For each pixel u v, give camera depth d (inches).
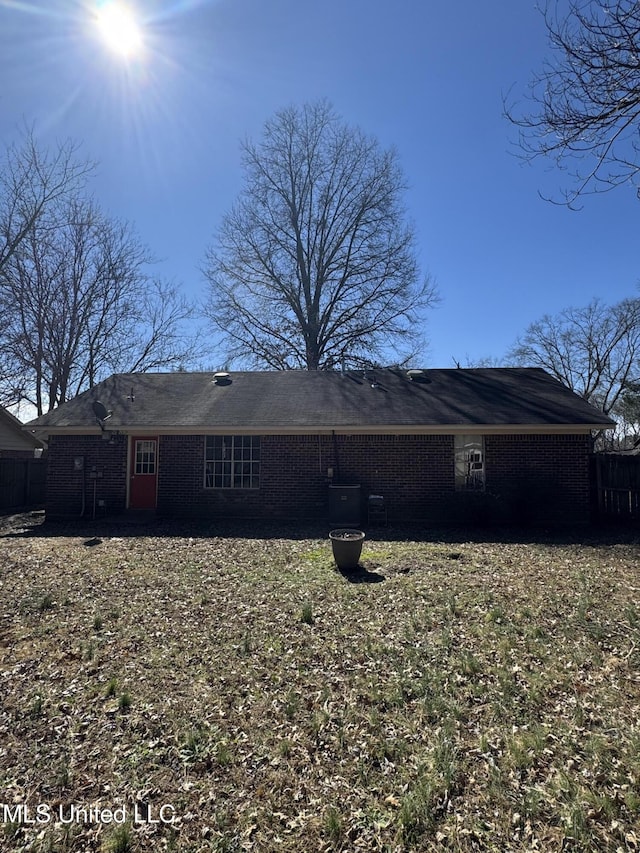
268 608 260.4
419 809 119.7
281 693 176.1
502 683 178.5
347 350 1095.6
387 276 1095.0
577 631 224.1
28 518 631.8
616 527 514.6
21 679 189.0
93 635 229.0
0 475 729.0
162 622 243.4
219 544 430.0
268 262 1123.9
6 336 909.2
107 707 168.9
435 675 184.9
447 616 244.5
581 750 140.9
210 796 128.0
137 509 588.1
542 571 330.3
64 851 111.7
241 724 158.4
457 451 549.3
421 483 546.0
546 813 118.8
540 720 156.6
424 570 334.0
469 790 126.9
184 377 708.7
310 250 1139.9
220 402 611.8
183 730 155.3
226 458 576.1
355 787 129.8
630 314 1369.3
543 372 682.8
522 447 540.4
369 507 532.4
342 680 183.9
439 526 522.3
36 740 151.3
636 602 264.1
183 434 577.3
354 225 1112.8
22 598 283.1
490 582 303.0
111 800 127.0
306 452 562.6
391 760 139.6
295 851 110.7
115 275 1041.5
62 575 331.9
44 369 986.7
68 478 594.6
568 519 529.0
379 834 114.6
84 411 612.1
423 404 577.6
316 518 557.9
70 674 192.7
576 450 535.2
